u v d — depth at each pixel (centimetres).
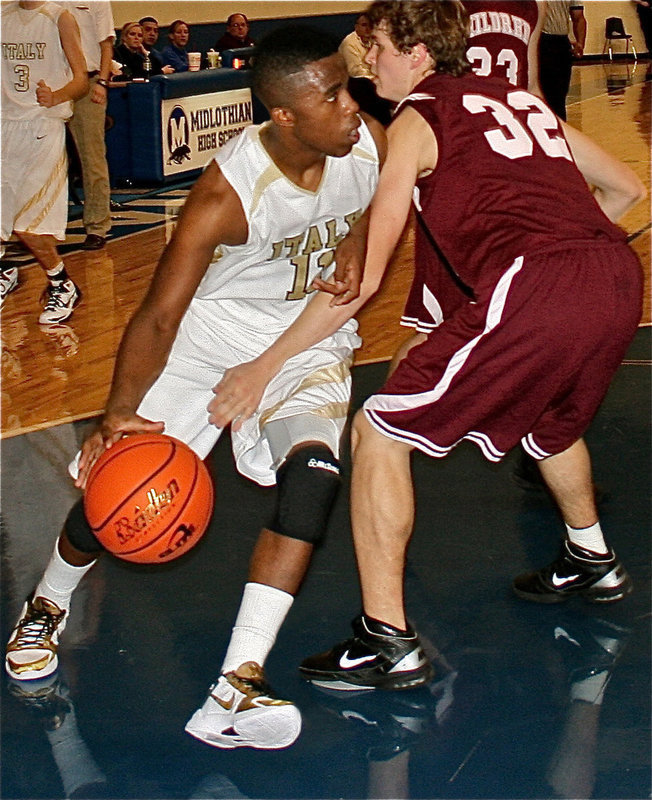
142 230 874
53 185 620
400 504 278
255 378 268
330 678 285
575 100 1641
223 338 294
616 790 240
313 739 265
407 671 282
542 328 265
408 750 259
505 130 280
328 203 269
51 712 277
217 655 302
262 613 260
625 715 269
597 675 288
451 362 268
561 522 377
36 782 249
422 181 281
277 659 300
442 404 270
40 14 613
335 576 345
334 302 269
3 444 457
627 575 327
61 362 565
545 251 267
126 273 741
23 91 614
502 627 313
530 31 389
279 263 279
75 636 313
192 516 250
